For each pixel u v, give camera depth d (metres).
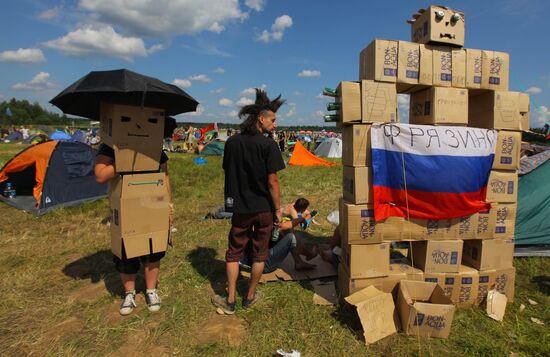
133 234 2.96
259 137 2.95
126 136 2.82
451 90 3.10
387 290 3.22
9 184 8.10
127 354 2.60
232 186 2.99
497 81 3.19
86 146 8.08
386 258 3.18
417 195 3.05
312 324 2.95
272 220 3.11
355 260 3.13
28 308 3.24
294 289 3.57
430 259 3.21
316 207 7.29
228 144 3.03
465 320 3.00
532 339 2.73
